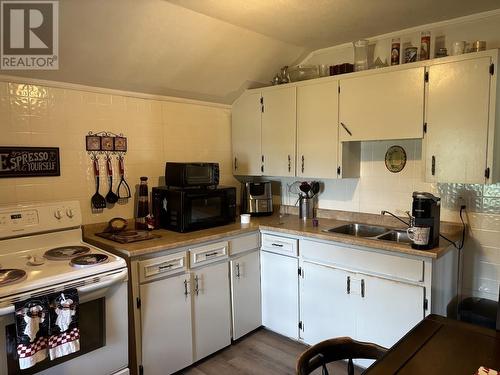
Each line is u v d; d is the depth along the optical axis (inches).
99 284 69.8
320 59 121.8
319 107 107.9
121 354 76.2
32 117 88.6
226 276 103.0
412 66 89.2
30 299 61.4
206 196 104.7
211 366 97.0
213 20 93.3
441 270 84.7
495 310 85.4
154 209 108.3
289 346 106.5
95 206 100.7
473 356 44.6
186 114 122.4
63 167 94.5
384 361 43.8
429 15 92.5
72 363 68.7
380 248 86.1
